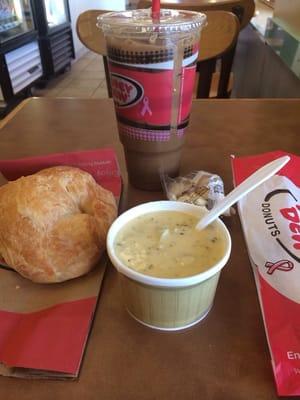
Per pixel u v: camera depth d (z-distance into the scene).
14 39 2.71
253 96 1.98
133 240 0.38
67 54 3.73
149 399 0.31
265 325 0.36
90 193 0.48
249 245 0.46
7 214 0.42
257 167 0.63
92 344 0.35
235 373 0.33
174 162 0.58
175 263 0.35
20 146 0.76
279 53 1.54
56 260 0.40
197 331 0.36
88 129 0.83
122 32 0.46
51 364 0.33
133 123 0.53
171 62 0.47
